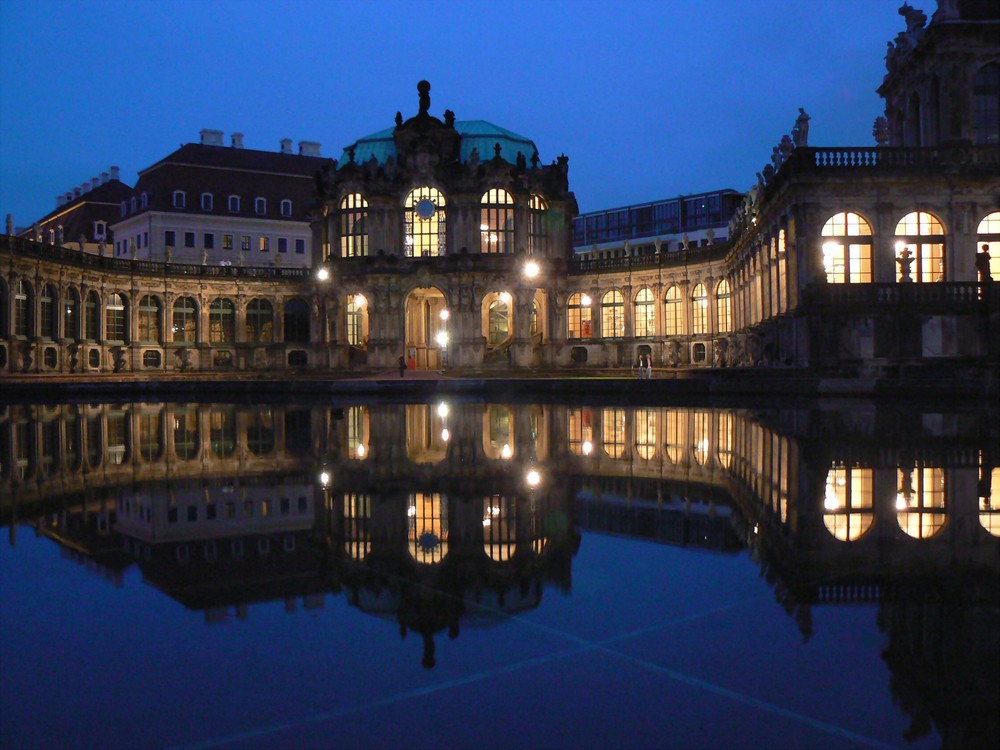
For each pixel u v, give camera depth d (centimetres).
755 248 5669
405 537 784
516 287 7562
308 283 8425
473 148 7981
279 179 10481
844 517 863
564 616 533
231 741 363
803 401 3122
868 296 4003
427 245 7788
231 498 1035
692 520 866
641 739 362
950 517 852
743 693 411
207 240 9956
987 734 364
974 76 4641
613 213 12356
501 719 383
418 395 4291
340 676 436
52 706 399
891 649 468
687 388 3806
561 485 1141
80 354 7062
